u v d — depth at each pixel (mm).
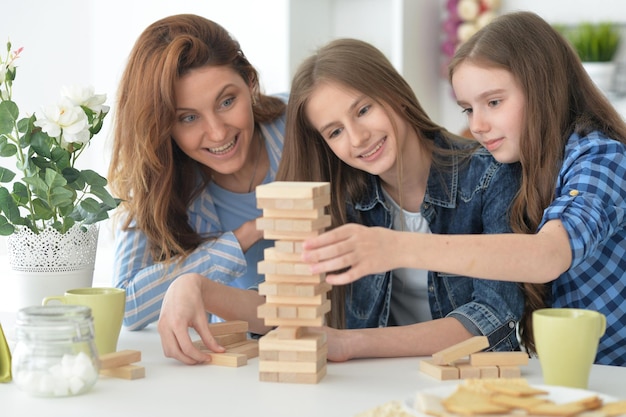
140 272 1832
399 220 1869
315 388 1215
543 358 1188
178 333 1382
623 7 3549
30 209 1600
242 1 3451
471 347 1294
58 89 3637
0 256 3363
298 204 1203
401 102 1751
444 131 1860
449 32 3697
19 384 1189
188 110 1840
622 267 1624
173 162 1938
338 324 1821
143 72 1831
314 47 3568
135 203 1901
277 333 1268
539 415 995
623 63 3439
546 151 1612
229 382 1253
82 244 1624
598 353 1686
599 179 1439
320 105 1702
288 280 1232
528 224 1657
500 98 1632
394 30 3527
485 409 999
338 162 1827
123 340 1607
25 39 3580
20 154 1626
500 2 3662
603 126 1658
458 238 1250
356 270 1214
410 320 1879
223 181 2084
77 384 1182
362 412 1039
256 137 2096
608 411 995
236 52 1926
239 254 1859
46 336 1182
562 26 3576
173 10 3537
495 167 1734
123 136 1901
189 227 1937
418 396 1043
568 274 1651
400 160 1725
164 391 1209
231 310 1548
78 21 3627
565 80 1652
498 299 1526
